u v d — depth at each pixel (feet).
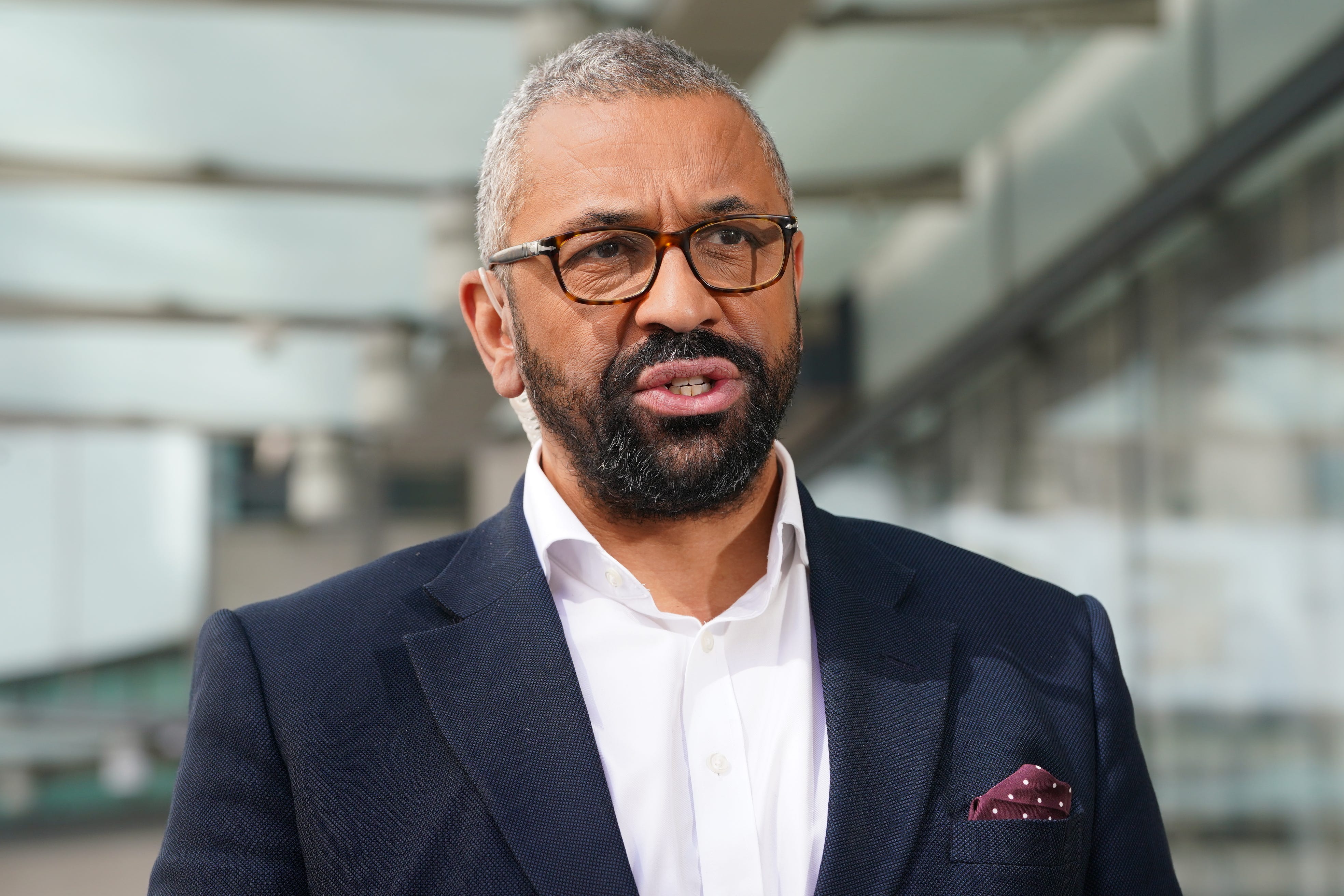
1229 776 14.39
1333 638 12.44
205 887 3.84
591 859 3.77
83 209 26.55
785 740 4.08
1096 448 18.90
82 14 18.81
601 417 3.92
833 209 26.03
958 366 24.53
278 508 50.42
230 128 22.95
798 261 4.35
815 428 33.58
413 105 21.97
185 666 49.01
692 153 3.96
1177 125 16.62
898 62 19.77
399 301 32.71
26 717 46.83
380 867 3.81
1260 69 14.46
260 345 34.63
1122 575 17.70
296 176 25.00
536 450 4.58
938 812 4.00
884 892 3.84
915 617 4.37
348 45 19.75
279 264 30.01
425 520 51.62
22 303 32.32
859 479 32.45
